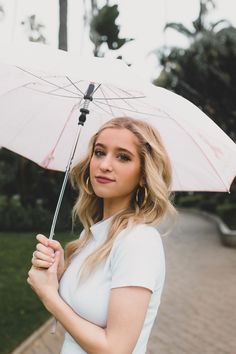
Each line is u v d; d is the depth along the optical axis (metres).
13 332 5.77
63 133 2.64
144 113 2.32
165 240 17.30
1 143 2.72
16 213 18.72
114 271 1.72
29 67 1.81
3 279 9.23
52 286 1.79
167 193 1.89
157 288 1.80
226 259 13.09
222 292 8.80
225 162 2.15
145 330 1.81
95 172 1.92
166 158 1.92
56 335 5.78
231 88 18.78
